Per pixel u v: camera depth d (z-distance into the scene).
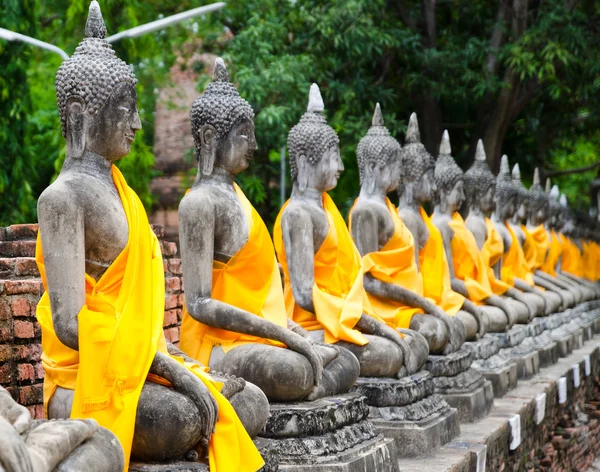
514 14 21.98
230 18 22.91
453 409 11.08
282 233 9.68
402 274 11.49
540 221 22.12
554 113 25.41
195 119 8.21
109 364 6.07
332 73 22.17
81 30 22.48
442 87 22.11
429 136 23.67
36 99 24.94
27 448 4.55
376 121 11.70
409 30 21.62
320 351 8.47
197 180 8.27
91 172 6.53
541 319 19.28
